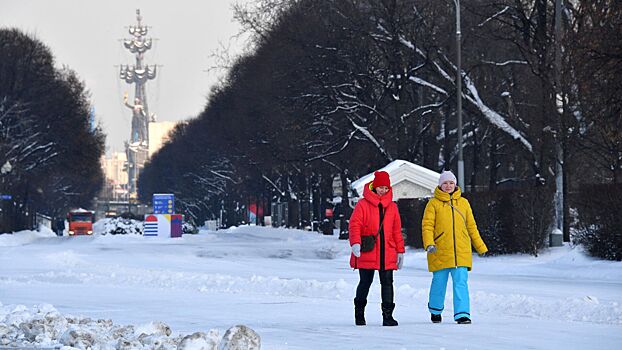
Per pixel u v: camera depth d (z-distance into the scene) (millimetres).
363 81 122688
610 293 44875
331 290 43875
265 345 23797
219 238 160375
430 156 138250
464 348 23297
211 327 29422
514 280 56500
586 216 67375
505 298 36812
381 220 29344
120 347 21188
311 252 106312
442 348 23125
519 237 77500
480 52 121000
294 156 139250
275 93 130375
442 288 30375
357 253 29250
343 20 119438
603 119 75500
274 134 141375
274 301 40562
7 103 182750
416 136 127500
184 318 32719
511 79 122500
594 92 74250
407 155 122438
